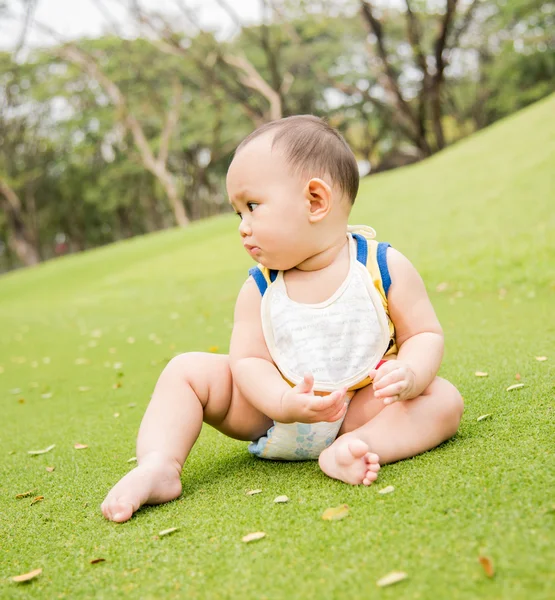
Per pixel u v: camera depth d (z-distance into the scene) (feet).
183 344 19.71
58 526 6.64
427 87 73.41
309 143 6.87
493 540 4.79
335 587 4.56
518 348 12.40
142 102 97.55
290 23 83.41
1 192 100.53
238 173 6.95
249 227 6.93
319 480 6.63
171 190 93.71
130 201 116.06
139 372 16.53
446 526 5.12
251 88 89.81
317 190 6.79
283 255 6.89
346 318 6.88
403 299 7.04
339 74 92.79
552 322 15.28
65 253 138.10
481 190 35.27
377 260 7.09
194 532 5.86
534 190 32.12
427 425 6.75
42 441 10.72
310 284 7.06
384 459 6.64
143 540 5.88
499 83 90.38
